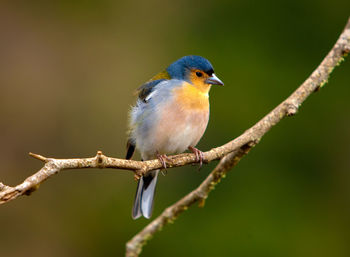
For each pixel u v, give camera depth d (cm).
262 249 1155
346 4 1321
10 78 1483
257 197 1198
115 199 1255
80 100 1472
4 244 1223
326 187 1212
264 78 1310
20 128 1407
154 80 877
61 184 1275
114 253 1208
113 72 1508
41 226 1238
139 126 841
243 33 1373
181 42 1455
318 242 1152
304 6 1348
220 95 1296
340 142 1234
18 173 1355
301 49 1326
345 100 1248
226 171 686
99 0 1588
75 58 1529
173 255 1158
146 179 868
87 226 1238
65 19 1573
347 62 1258
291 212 1183
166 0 1544
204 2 1472
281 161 1226
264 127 643
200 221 1181
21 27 1544
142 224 1209
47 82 1489
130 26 1560
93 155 1413
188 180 1255
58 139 1420
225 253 1158
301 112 1244
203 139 1273
